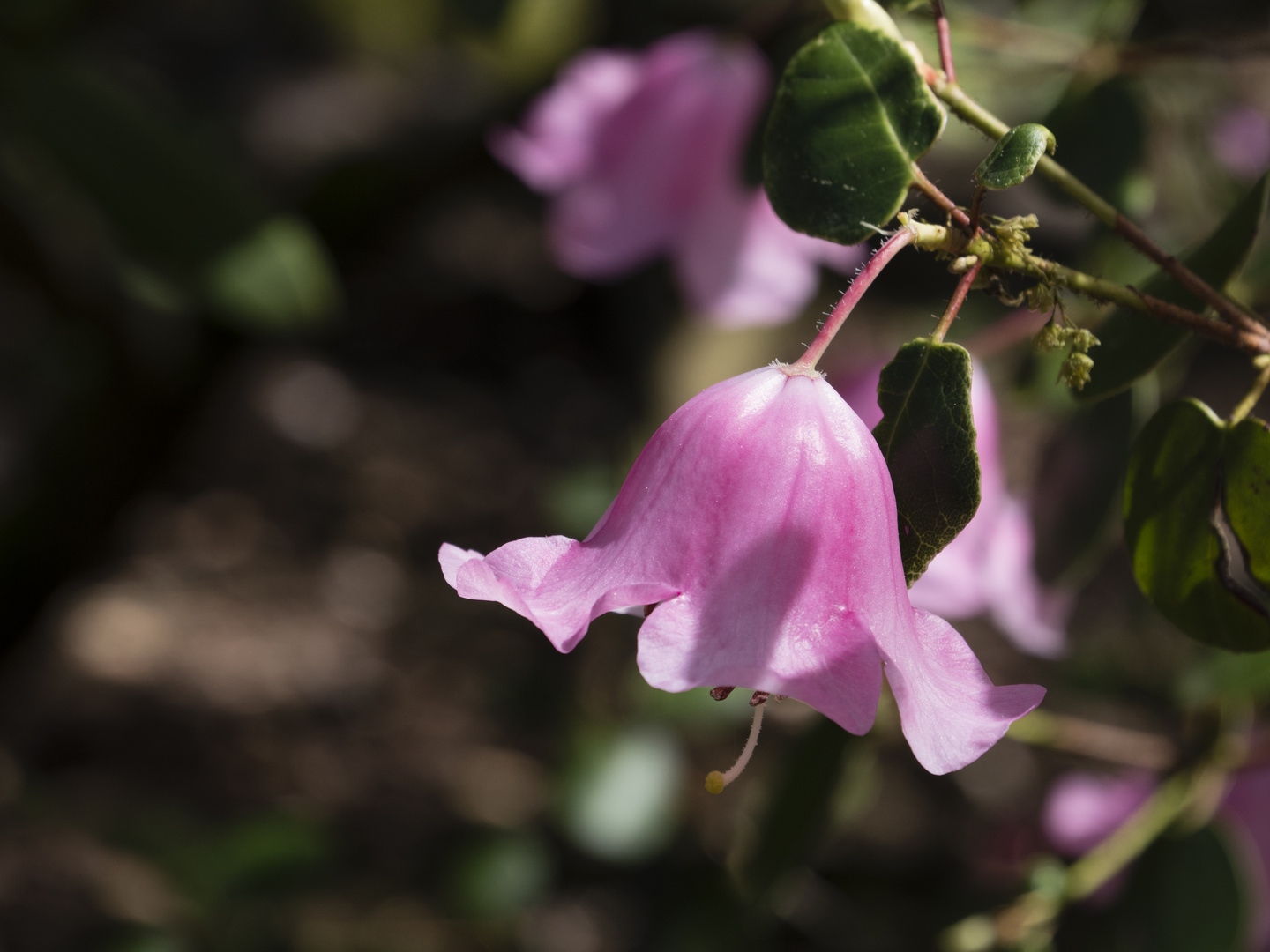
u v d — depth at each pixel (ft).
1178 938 1.54
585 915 3.27
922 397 1.09
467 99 5.19
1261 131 2.00
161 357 2.90
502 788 3.92
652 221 1.87
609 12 2.72
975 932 1.62
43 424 4.36
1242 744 1.67
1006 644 3.69
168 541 5.02
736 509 1.06
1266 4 2.11
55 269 2.64
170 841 2.44
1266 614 1.14
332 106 5.95
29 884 3.42
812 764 1.56
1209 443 1.15
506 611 4.58
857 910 2.57
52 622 4.49
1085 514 1.46
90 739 4.04
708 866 2.54
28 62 1.92
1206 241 1.21
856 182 1.11
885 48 1.11
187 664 4.42
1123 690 2.39
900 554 1.08
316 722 4.17
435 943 3.12
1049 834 1.83
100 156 1.91
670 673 1.04
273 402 5.73
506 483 5.32
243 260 1.94
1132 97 1.47
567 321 6.18
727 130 1.84
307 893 2.44
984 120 1.12
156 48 6.38
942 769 1.04
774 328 4.08
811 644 1.05
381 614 4.69
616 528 1.09
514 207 6.37
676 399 4.10
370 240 3.06
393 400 5.75
